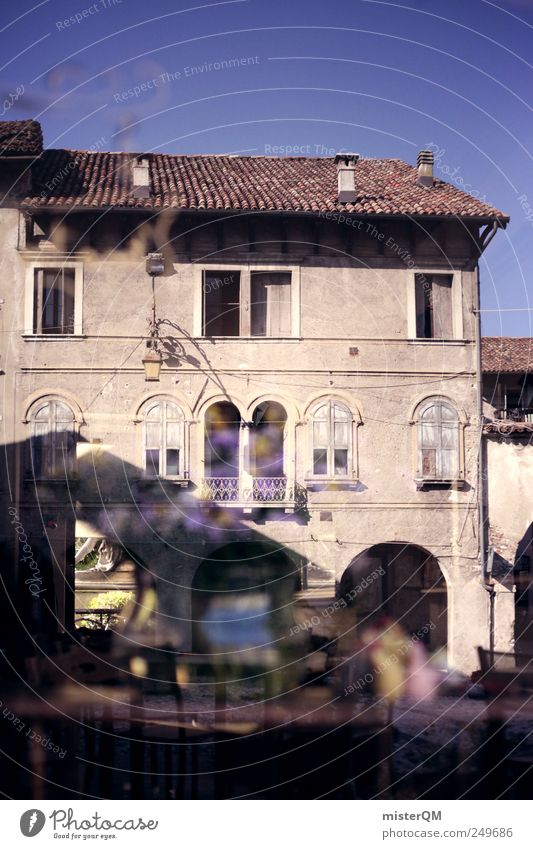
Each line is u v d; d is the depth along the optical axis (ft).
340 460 89.97
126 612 96.48
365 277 91.20
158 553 88.33
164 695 78.84
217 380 89.45
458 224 91.04
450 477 90.17
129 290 89.61
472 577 89.81
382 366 90.79
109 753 60.03
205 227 90.02
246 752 60.95
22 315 88.89
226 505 88.02
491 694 79.56
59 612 88.38
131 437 88.89
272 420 92.89
